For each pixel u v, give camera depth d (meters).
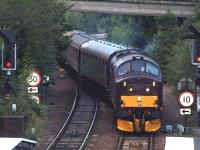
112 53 75.88
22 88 62.66
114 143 61.50
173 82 81.62
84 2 143.50
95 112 76.19
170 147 28.72
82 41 104.44
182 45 83.12
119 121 67.06
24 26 72.50
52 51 77.88
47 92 94.50
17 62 67.00
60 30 87.88
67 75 120.00
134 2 146.00
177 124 70.44
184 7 147.12
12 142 30.03
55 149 58.81
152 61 69.44
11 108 58.97
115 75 69.25
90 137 64.06
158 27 139.50
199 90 50.56
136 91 67.62
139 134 67.12
